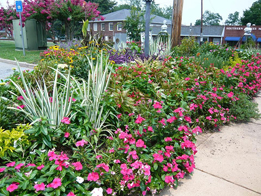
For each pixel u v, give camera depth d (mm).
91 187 1910
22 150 1989
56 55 5551
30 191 1630
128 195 1986
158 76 3787
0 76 6215
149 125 2273
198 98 3395
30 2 13875
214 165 2496
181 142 2307
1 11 21672
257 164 2533
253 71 5195
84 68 4395
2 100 2436
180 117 2404
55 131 2154
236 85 4516
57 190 1571
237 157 2668
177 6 8914
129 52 6766
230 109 3824
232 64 7625
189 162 2262
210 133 3334
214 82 4211
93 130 2332
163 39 8922
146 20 6062
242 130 3455
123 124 2619
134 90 3314
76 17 13750
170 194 2031
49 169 1773
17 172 1635
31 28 13719
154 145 2385
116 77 3344
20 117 2490
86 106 2500
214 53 8445
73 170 1841
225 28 34625
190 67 4605
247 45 12930
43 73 3516
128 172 1792
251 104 4000
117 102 2703
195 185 2166
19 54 11242
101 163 1890
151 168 2006
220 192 2078
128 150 2049
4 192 1499
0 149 1936
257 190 2113
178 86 3494
